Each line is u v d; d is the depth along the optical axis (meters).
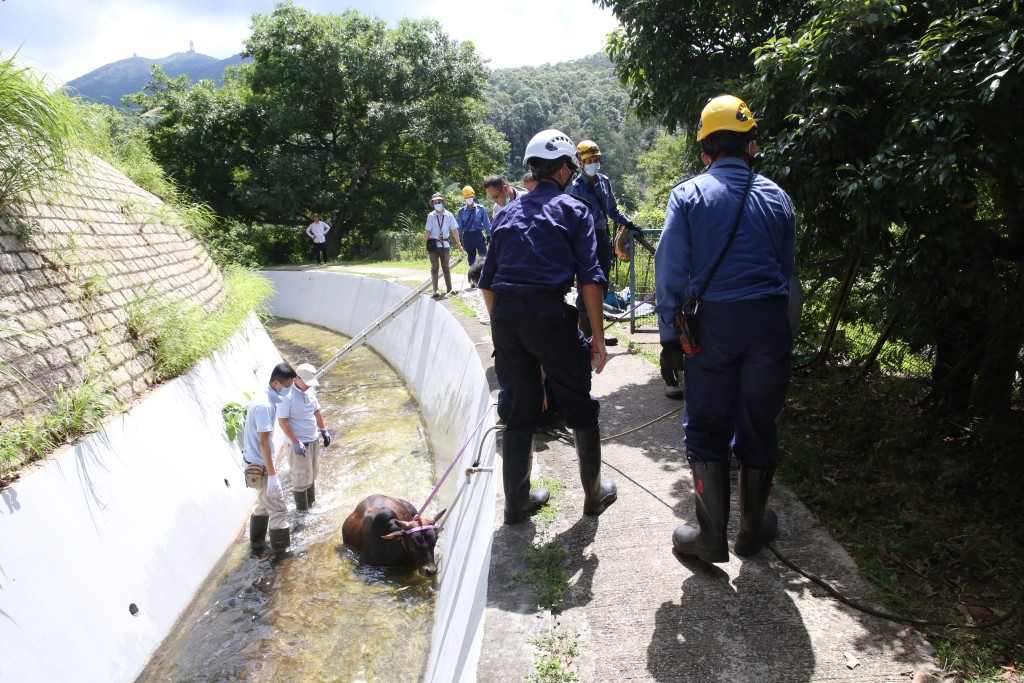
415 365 12.13
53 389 5.48
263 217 28.69
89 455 5.30
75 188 8.32
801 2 5.78
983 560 2.97
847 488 3.63
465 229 12.23
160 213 10.94
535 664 2.57
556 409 4.77
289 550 6.79
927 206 3.82
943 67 3.61
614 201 5.42
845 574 2.94
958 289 3.98
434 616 5.62
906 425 4.43
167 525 5.93
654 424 4.91
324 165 27.50
